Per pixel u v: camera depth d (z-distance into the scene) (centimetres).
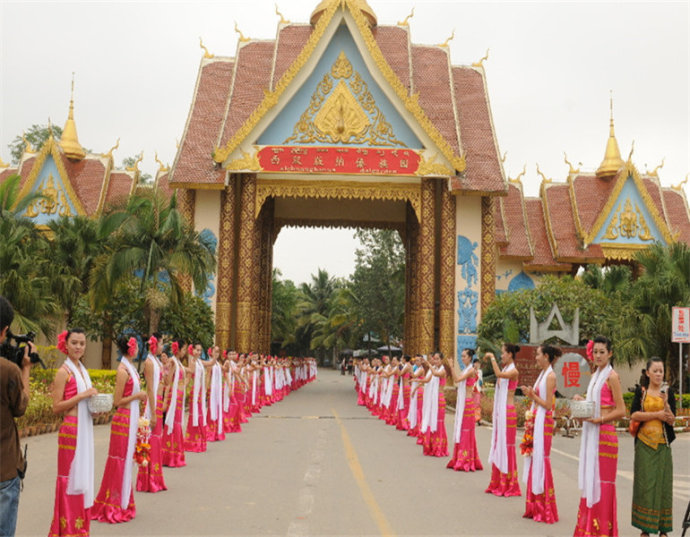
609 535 747
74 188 3619
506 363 1080
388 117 3344
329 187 3347
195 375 1473
